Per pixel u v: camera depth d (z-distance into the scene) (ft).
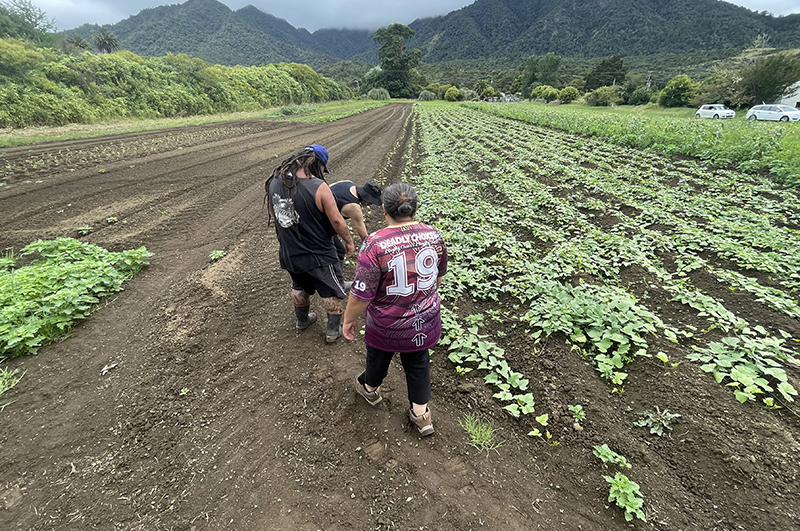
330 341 12.82
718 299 14.66
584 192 30.27
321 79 203.10
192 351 12.43
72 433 9.54
